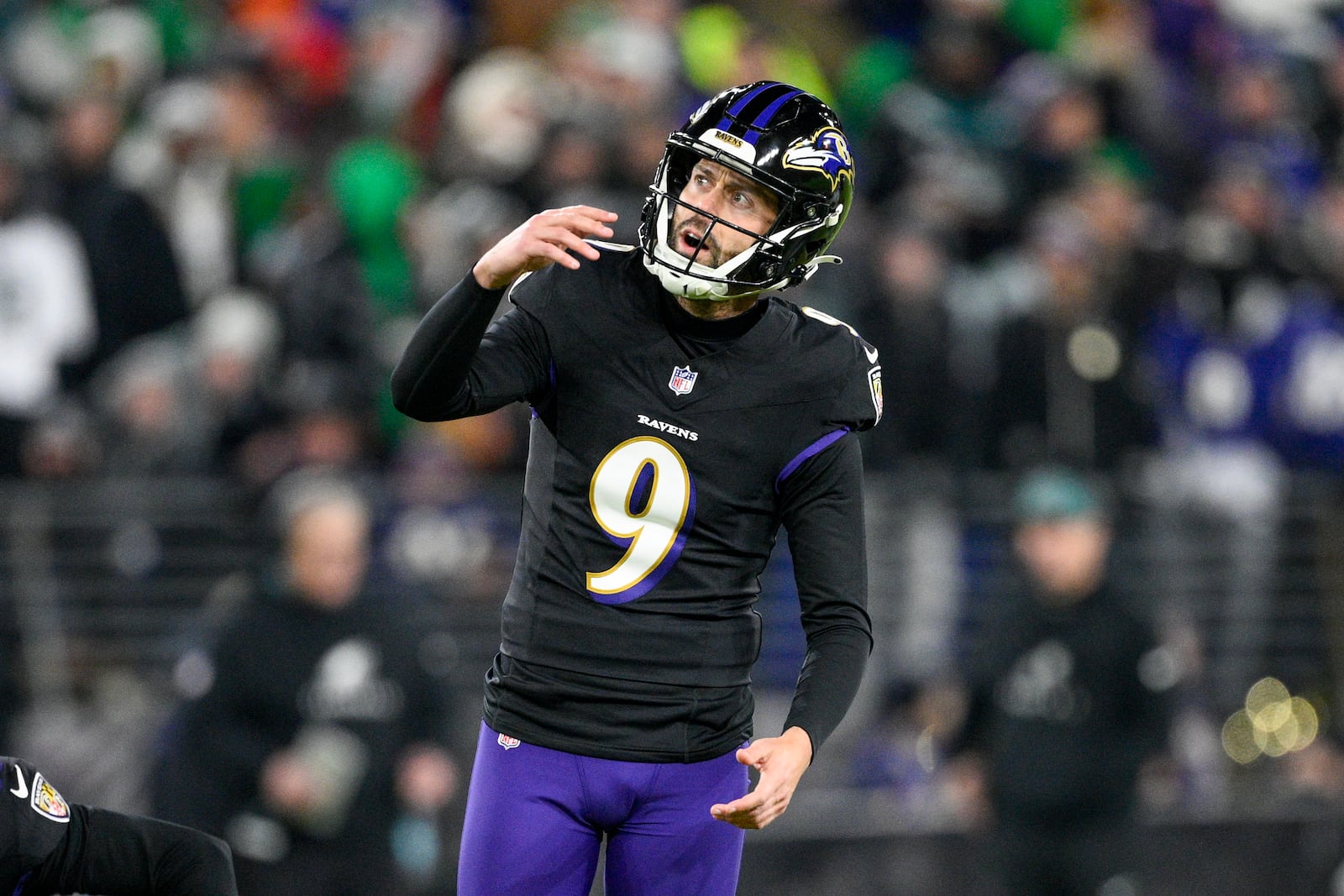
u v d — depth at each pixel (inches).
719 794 458.0
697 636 445.4
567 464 442.9
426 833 868.0
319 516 829.8
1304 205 1390.3
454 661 920.9
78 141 1075.9
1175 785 987.9
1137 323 1193.4
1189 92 1440.7
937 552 989.8
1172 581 1006.4
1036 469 1048.8
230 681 823.1
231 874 450.3
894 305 1093.1
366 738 830.5
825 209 435.8
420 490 938.1
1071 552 906.1
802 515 450.9
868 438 1063.0
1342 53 1625.2
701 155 431.5
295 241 1087.0
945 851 928.9
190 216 1102.4
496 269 409.4
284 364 1024.2
